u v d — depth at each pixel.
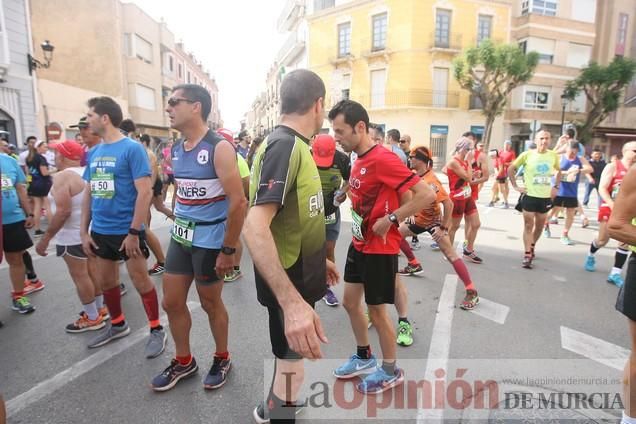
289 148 1.60
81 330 3.46
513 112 27.23
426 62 24.22
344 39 26.52
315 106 1.76
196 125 2.45
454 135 25.36
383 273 2.50
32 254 5.92
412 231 4.52
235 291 4.48
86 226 3.11
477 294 4.15
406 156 6.54
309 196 1.71
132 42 24.73
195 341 3.30
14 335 3.40
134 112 25.22
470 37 24.84
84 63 20.95
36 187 7.16
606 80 25.44
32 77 12.47
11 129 11.88
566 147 7.03
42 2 19.22
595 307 4.05
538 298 4.29
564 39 27.47
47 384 2.70
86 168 3.08
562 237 7.04
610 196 5.03
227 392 2.61
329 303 4.11
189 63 40.41
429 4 23.72
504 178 11.24
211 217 2.48
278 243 1.70
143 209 2.88
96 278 3.59
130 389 2.64
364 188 2.50
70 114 17.91
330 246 3.95
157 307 3.12
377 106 25.66
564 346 3.23
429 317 3.79
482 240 7.12
